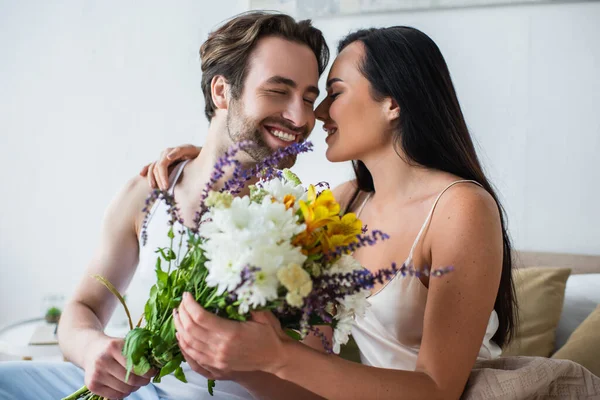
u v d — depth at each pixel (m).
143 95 3.23
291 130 1.56
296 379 1.08
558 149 2.72
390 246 1.46
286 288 0.98
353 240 1.03
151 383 1.51
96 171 3.29
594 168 2.69
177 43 3.17
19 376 1.47
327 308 1.12
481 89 2.77
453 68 2.79
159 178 1.69
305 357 1.07
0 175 3.36
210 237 0.98
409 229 1.43
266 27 1.58
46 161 3.33
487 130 2.77
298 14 2.93
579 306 2.37
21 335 2.56
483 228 1.30
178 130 3.21
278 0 2.95
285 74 1.52
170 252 1.15
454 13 2.77
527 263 2.65
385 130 1.48
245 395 1.52
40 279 3.37
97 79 3.25
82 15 3.24
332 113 1.50
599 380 1.31
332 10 2.88
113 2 3.21
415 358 1.41
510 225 2.76
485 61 2.76
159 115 3.22
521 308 2.32
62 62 3.28
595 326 2.15
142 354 1.13
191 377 1.55
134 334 1.13
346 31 2.88
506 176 2.76
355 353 1.94
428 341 1.25
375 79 1.44
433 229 1.37
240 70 1.57
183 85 3.18
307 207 1.00
